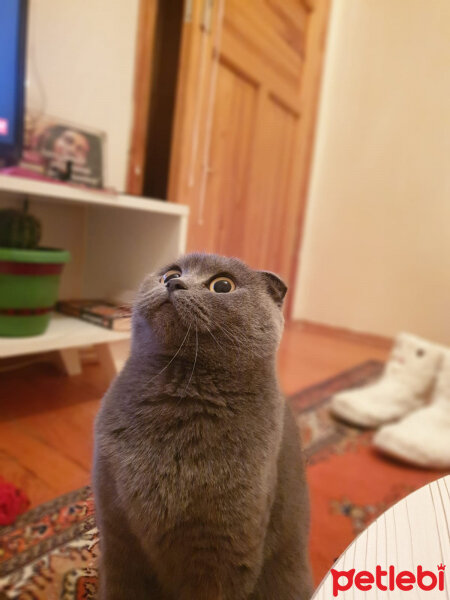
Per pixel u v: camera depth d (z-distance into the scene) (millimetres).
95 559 614
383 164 2557
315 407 1555
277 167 2365
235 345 510
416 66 2426
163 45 1650
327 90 2686
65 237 1532
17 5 1085
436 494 421
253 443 501
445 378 1463
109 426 521
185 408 498
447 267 2402
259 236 2344
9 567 702
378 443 1295
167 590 550
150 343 533
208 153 1841
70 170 1224
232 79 1901
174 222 1368
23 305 1075
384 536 366
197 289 519
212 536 484
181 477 479
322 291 2805
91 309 1331
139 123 1639
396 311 2566
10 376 1370
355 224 2664
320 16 2447
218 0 1635
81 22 1396
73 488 880
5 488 846
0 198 1343
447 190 2379
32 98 1310
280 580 596
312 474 1139
